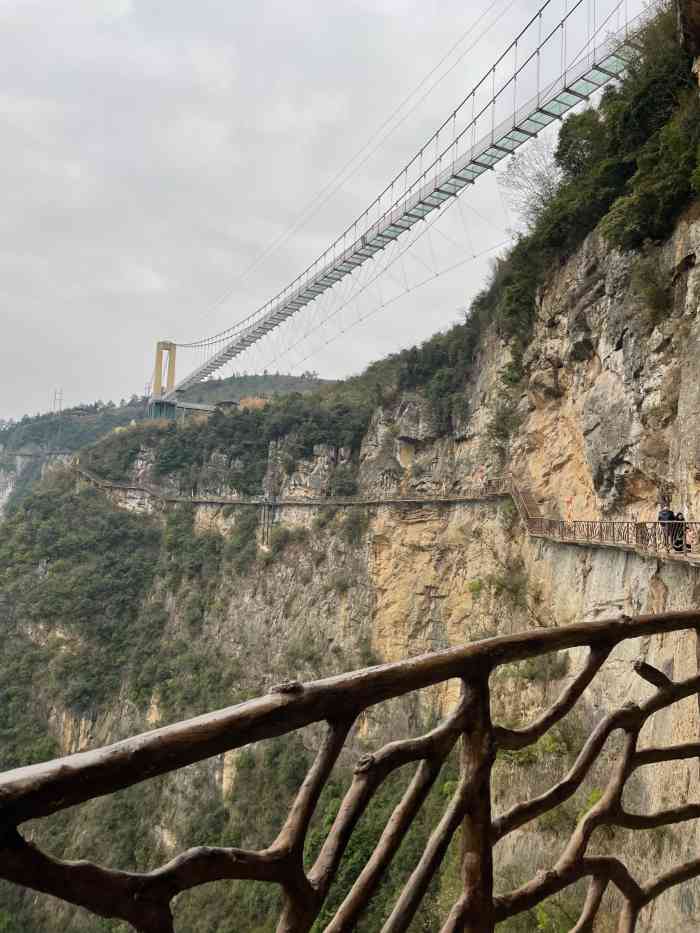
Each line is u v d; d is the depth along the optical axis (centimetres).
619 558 2162
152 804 4981
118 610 6944
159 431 8594
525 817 312
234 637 5956
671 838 1288
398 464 5350
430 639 4516
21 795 161
